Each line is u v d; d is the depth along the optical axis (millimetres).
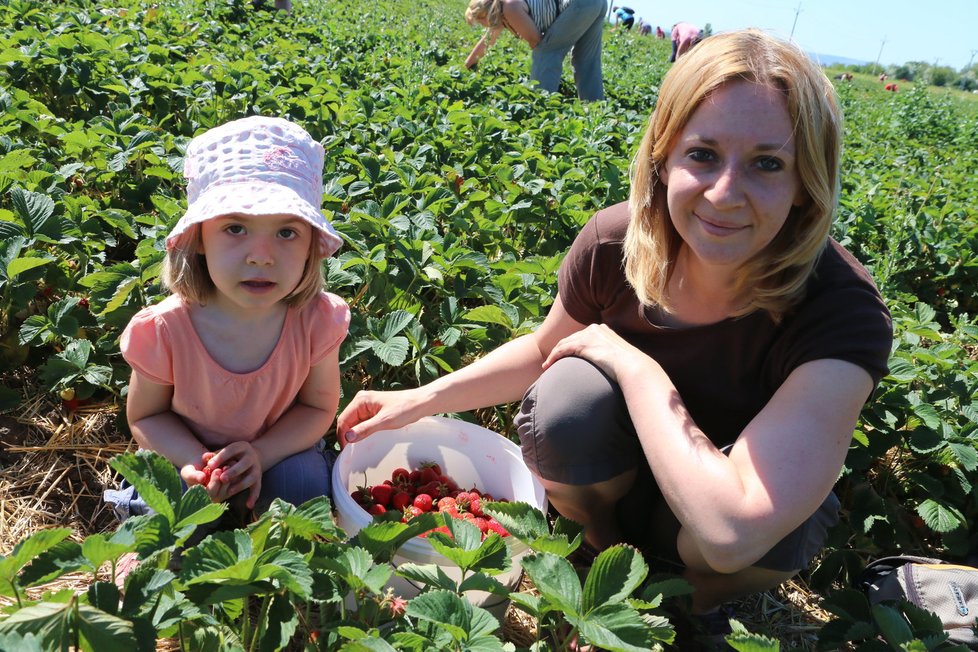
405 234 1515
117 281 1240
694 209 875
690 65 861
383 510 1065
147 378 1003
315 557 812
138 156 1716
